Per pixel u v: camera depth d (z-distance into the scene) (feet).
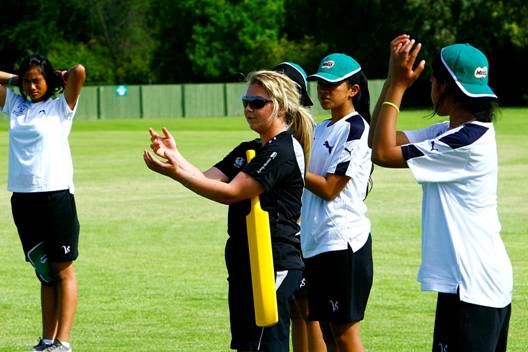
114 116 604.08
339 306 60.44
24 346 77.30
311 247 61.21
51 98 74.23
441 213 47.85
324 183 59.82
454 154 47.09
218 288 99.96
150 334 80.84
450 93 48.16
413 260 115.03
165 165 49.42
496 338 48.24
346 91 62.90
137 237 134.10
